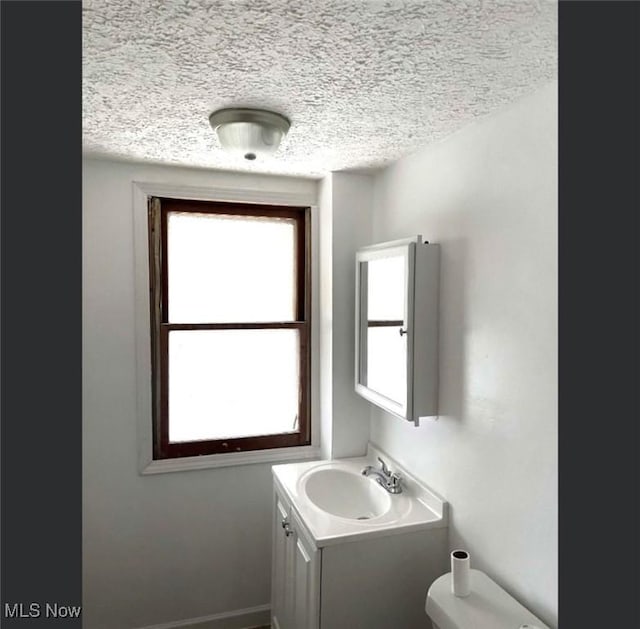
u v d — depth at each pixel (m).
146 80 1.29
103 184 2.12
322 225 2.41
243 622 2.39
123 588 2.22
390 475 2.01
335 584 1.61
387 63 1.18
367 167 2.19
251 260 2.42
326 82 1.29
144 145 1.90
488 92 1.33
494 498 1.48
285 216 2.46
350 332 2.34
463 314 1.63
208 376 2.36
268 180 2.38
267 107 1.47
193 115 1.56
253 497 2.41
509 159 1.41
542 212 1.29
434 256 1.76
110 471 2.18
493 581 1.46
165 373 2.27
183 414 2.33
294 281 2.49
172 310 2.29
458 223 1.66
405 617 1.69
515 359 1.38
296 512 1.81
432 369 1.78
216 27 1.02
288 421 2.51
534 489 1.32
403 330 1.78
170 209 2.26
